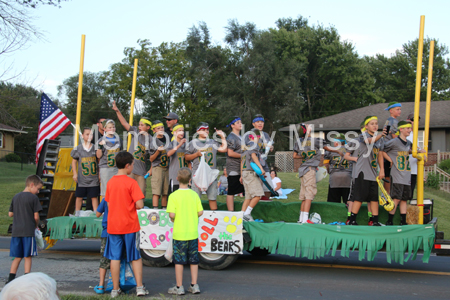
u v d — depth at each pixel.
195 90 43.62
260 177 6.89
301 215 7.31
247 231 6.69
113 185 5.20
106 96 51.69
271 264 7.39
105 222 5.43
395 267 7.18
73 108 61.25
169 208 5.39
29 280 1.99
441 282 6.08
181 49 45.03
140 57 44.31
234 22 39.69
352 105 48.47
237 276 6.41
